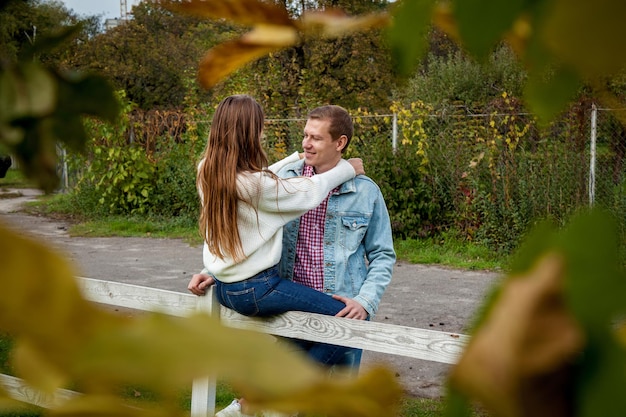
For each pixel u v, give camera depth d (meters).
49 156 0.21
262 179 2.85
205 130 12.37
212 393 3.17
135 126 12.50
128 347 0.14
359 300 3.04
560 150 7.73
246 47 0.26
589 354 0.14
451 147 9.91
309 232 3.16
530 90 0.16
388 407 0.16
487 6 0.15
